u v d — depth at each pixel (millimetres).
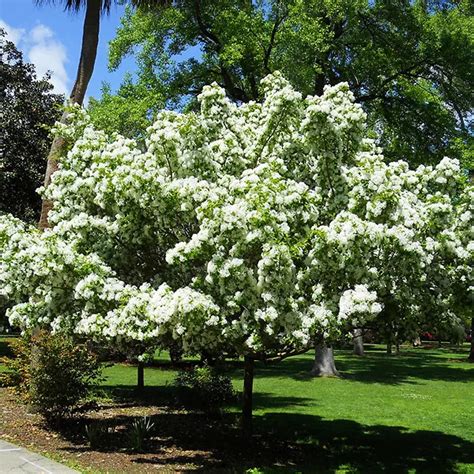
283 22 16156
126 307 5672
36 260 6000
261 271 5270
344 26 18047
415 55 17625
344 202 6215
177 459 6906
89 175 6762
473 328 24141
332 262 5492
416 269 5832
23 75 20297
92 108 16500
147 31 16906
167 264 6734
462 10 18750
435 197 6227
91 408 8992
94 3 10797
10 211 18438
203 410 10430
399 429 9352
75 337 7191
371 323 6828
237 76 18297
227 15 16109
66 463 6332
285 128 6992
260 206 5352
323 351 16484
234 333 5484
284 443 8070
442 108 18234
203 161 6465
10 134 18828
